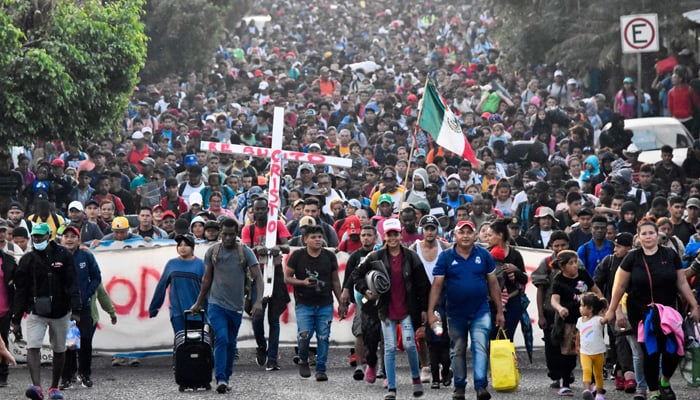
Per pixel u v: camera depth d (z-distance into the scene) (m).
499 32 88.00
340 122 68.06
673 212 37.56
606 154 50.41
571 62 78.50
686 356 28.84
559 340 29.84
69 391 30.70
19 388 31.31
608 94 78.75
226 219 30.84
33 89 46.00
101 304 32.31
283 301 33.97
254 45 107.06
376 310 30.39
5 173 47.75
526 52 83.44
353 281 29.55
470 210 41.00
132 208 46.75
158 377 33.00
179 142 59.47
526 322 32.28
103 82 48.34
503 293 30.84
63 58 47.28
